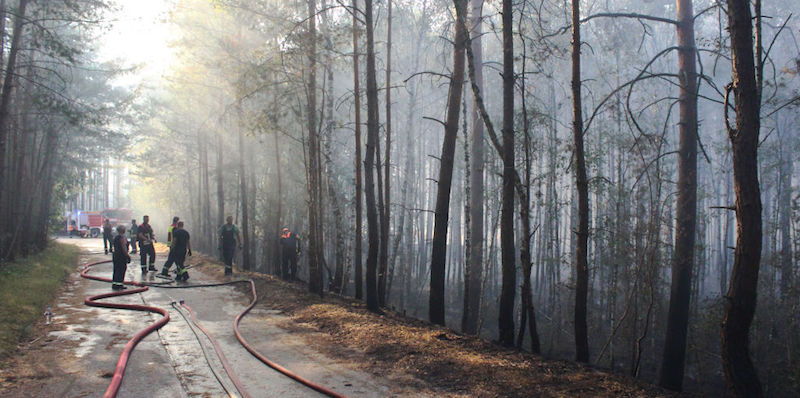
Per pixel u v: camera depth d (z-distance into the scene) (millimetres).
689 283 12078
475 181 17312
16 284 11352
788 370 12250
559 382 5625
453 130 9883
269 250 22750
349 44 13039
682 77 12266
